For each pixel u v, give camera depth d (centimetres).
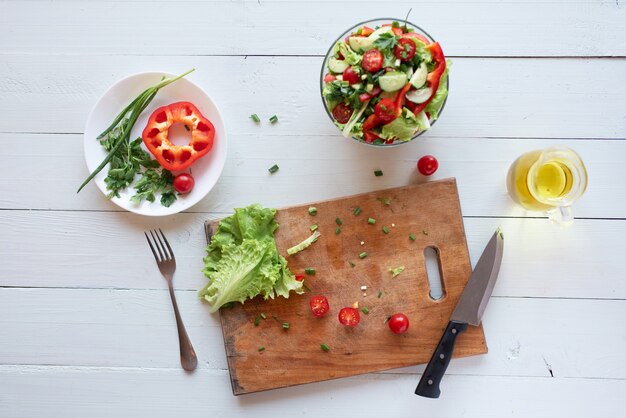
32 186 180
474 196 179
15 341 180
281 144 179
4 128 180
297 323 174
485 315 179
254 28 179
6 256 180
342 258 174
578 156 163
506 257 179
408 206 174
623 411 178
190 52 179
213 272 169
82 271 180
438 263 176
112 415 179
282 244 173
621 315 178
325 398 178
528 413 178
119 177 172
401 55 147
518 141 179
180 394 179
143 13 179
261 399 178
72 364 179
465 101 179
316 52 179
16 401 179
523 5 179
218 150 174
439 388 175
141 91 174
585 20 179
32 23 180
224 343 175
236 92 179
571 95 179
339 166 179
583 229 179
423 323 173
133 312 179
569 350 178
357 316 168
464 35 178
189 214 179
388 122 152
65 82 180
